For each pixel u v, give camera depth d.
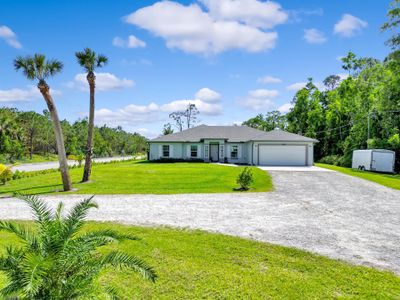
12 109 54.66
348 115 38.88
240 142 32.22
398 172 28.39
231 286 4.87
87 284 3.43
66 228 3.71
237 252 6.23
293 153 28.80
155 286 4.86
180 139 32.84
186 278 5.13
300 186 15.67
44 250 3.43
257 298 4.52
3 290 3.24
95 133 61.19
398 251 6.34
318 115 43.28
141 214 9.43
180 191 13.97
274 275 5.24
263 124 61.59
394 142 28.50
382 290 4.71
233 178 18.36
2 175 17.88
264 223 8.42
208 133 34.78
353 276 5.17
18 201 12.18
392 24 26.47
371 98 33.31
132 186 15.60
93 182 17.12
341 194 13.52
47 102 14.44
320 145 42.44
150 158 33.09
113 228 7.79
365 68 37.50
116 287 4.79
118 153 71.69
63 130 56.69
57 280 3.37
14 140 46.75
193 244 6.67
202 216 9.19
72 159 49.09
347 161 33.94
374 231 7.76
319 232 7.61
